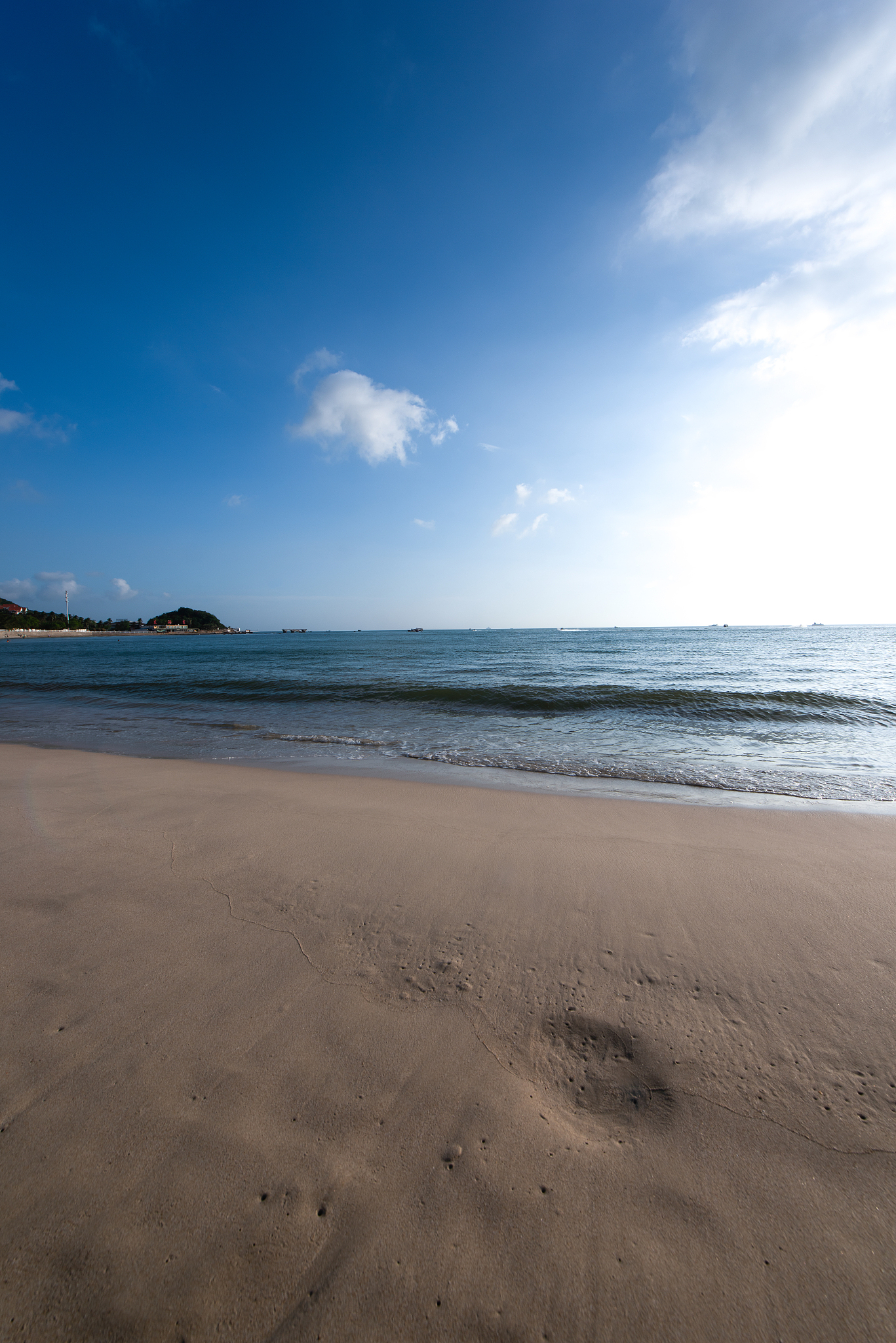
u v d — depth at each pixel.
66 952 2.44
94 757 7.04
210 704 13.05
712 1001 2.12
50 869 3.36
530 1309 1.15
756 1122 1.58
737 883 3.16
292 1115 1.60
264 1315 1.14
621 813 4.55
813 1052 1.84
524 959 2.41
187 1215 1.32
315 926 2.69
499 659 30.25
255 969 2.33
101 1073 1.75
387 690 14.71
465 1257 1.24
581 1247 1.26
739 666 23.58
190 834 3.98
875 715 10.74
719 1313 1.14
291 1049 1.86
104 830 4.06
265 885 3.14
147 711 11.99
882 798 5.29
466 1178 1.42
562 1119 1.62
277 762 6.81
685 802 5.09
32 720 10.66
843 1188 1.38
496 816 4.45
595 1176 1.43
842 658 27.78
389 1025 2.00
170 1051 1.85
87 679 19.56
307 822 4.26
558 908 2.87
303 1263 1.23
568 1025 2.01
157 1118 1.58
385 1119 1.59
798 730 9.32
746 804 5.03
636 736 8.70
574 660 28.78
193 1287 1.19
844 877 3.23
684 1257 1.24
